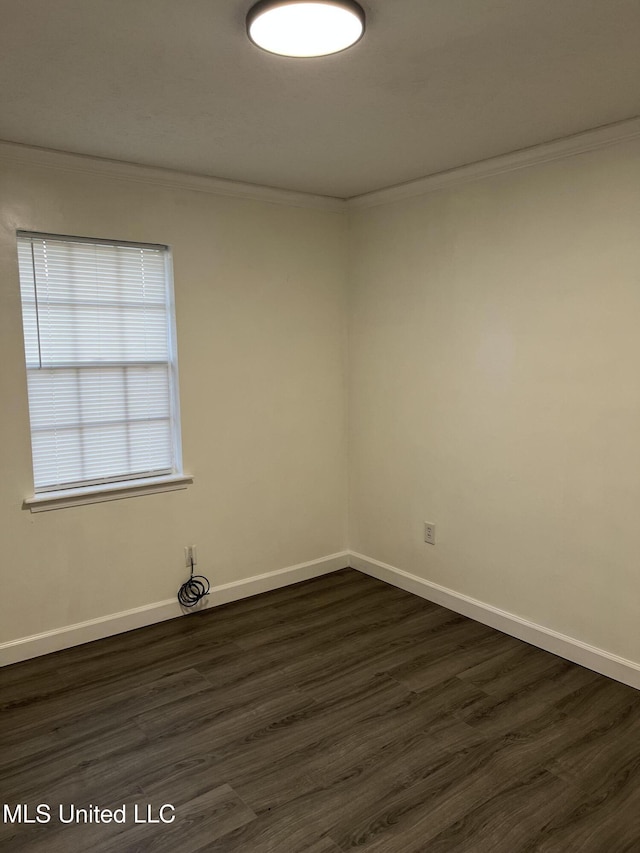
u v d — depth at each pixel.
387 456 3.93
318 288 3.95
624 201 2.62
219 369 3.58
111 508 3.27
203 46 1.86
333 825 2.00
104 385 3.26
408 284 3.65
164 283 3.41
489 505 3.33
